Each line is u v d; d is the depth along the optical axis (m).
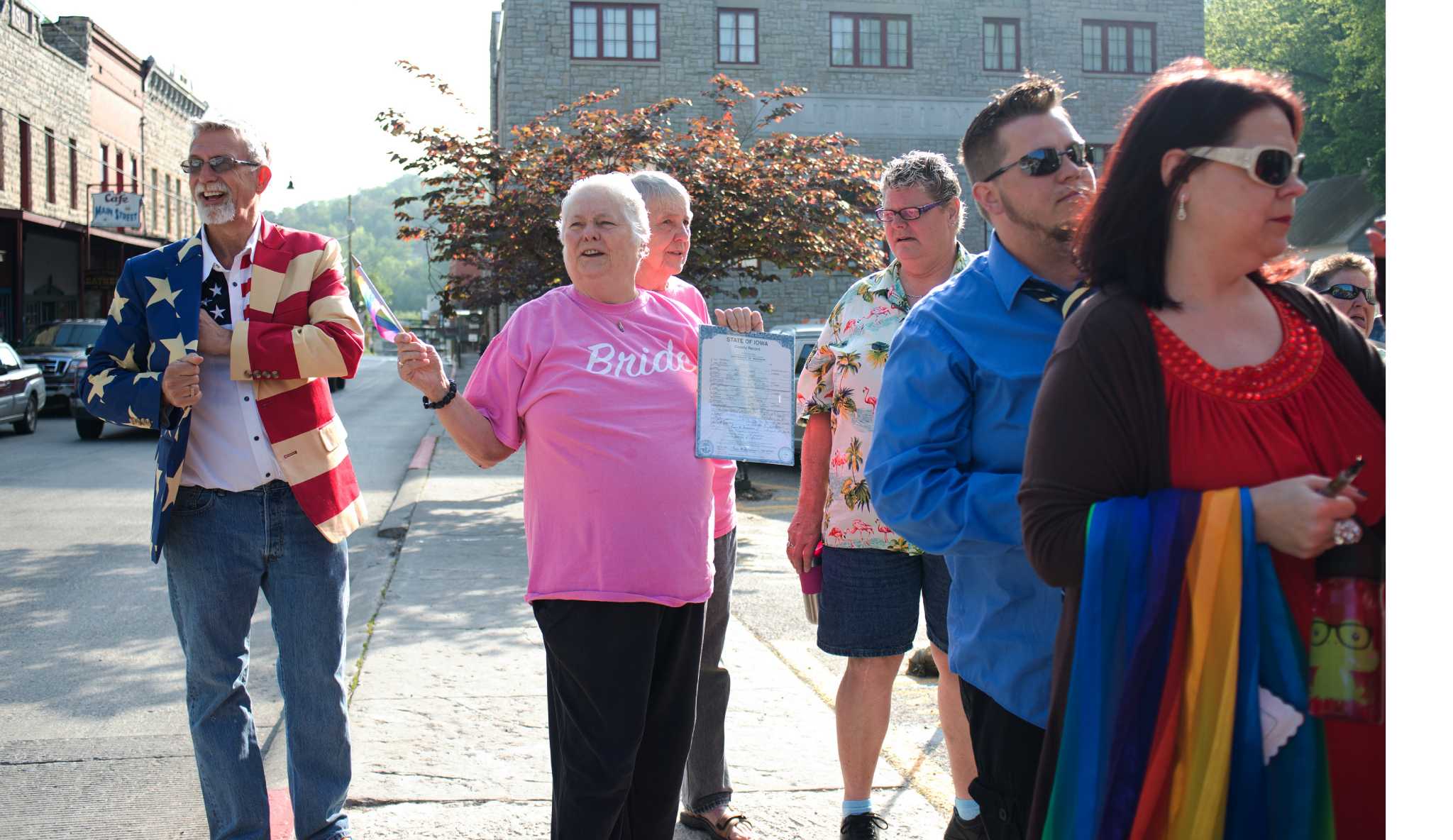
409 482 11.47
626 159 10.62
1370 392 1.70
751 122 25.33
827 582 3.17
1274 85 1.62
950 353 2.07
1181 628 1.56
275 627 3.04
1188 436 1.60
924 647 5.10
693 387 2.79
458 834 3.22
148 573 7.32
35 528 8.98
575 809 2.62
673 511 2.65
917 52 26.09
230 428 2.95
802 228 10.90
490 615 5.77
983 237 25.36
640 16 25.17
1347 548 1.55
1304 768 1.55
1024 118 2.09
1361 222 24.55
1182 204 1.62
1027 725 2.04
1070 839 1.61
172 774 3.91
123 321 3.01
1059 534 1.64
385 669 4.81
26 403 17.34
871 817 3.16
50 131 29.83
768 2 25.58
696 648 2.78
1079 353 1.66
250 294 2.98
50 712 4.58
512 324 2.79
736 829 3.23
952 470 2.02
